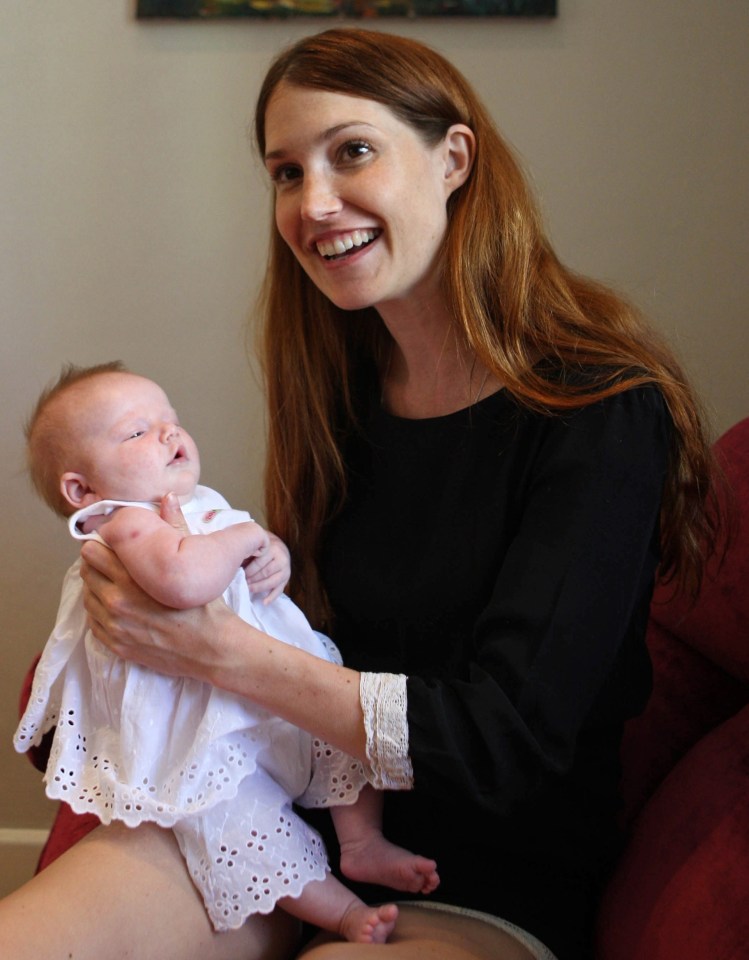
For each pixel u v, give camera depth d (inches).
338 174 51.3
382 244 52.1
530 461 49.4
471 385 54.1
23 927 41.8
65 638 50.6
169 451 51.4
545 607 44.3
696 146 79.2
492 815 47.6
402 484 55.6
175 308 84.7
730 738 52.4
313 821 54.1
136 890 45.0
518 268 52.4
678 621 60.1
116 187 83.6
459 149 53.9
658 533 51.1
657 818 51.9
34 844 91.9
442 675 51.3
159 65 82.0
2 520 87.7
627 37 78.8
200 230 83.6
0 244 84.8
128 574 47.1
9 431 86.7
